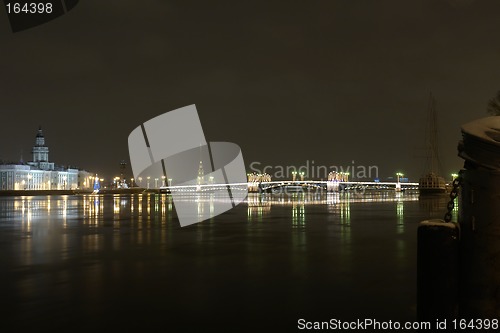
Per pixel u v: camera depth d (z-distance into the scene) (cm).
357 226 2961
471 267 389
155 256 1703
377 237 2302
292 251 1809
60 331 799
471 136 394
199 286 1163
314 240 2188
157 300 1020
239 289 1126
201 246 1995
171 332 794
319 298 1024
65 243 2125
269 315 894
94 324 839
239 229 2830
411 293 1064
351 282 1195
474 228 388
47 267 1462
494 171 383
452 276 398
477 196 388
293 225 3084
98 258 1655
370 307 944
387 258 1608
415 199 8950
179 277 1285
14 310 937
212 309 941
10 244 2086
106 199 10031
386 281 1205
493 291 380
